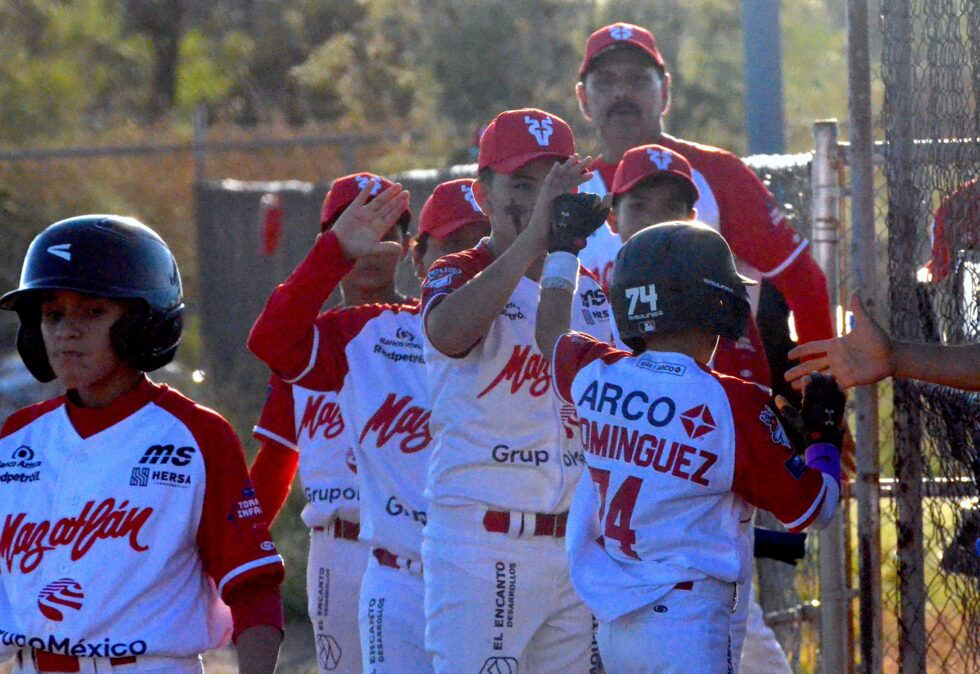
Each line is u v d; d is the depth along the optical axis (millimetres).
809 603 19609
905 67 14875
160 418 12258
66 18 83250
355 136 46531
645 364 12773
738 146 47000
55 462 12242
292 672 26078
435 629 14516
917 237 14758
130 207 60844
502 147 14422
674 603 12258
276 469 18141
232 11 92500
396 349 16266
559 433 14273
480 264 14562
